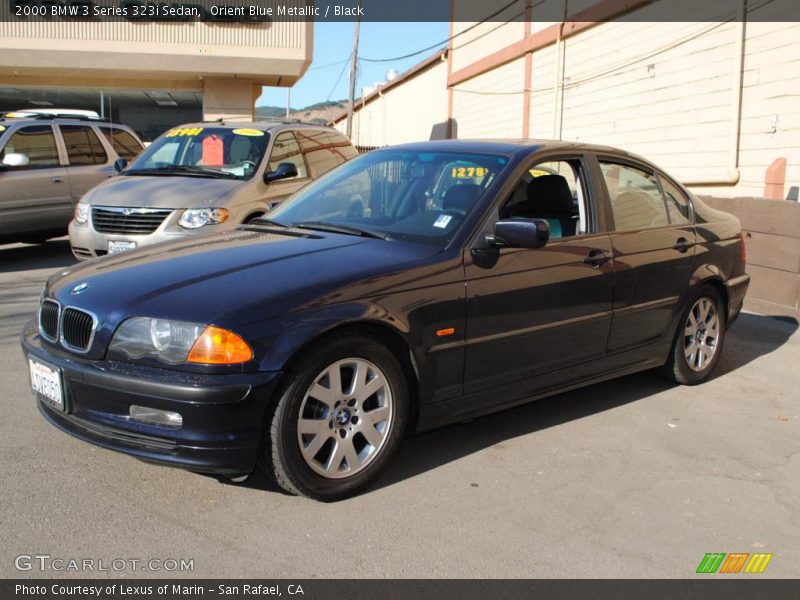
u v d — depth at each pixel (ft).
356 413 11.30
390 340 11.64
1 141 31.42
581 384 14.97
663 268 16.17
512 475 12.50
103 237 24.00
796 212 27.02
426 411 12.20
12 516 10.41
